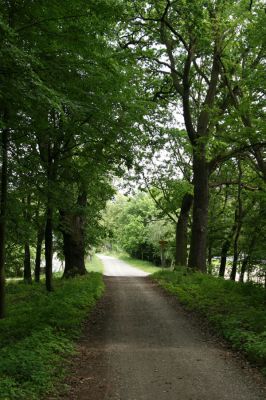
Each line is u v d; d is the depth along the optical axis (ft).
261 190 73.87
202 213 74.74
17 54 25.94
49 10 32.12
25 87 28.37
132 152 55.83
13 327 34.81
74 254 87.51
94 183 70.08
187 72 71.36
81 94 38.45
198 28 59.41
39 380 21.39
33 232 58.23
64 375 23.49
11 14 32.45
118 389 21.66
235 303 43.70
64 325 35.12
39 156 52.03
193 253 74.79
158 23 69.67
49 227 60.29
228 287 55.67
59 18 32.04
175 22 70.33
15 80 28.02
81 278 77.97
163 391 21.33
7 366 22.29
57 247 100.37
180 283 67.31
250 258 52.01
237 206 100.42
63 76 35.09
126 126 48.67
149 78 80.94
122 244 322.34
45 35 33.65
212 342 32.04
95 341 32.53
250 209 90.79
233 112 52.75
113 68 39.37
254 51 63.72
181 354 28.40
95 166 57.88
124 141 53.57
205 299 49.01
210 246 117.60
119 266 233.96
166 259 223.30
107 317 43.27
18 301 55.62
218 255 124.67
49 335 30.25
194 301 49.32
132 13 61.41
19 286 74.08
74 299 49.24
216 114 62.95
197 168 74.79
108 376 23.81
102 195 75.15
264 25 48.80
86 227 93.25
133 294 63.46
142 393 21.06
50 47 35.06
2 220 41.39
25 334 31.73
